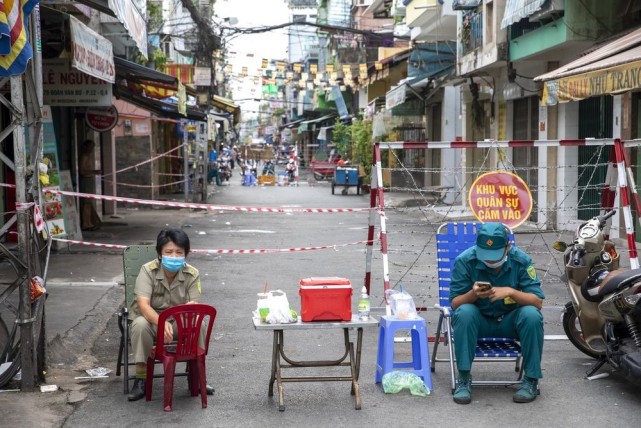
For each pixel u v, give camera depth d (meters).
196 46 33.00
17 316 6.21
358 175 32.50
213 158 40.47
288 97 86.69
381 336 6.36
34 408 5.80
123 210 24.03
